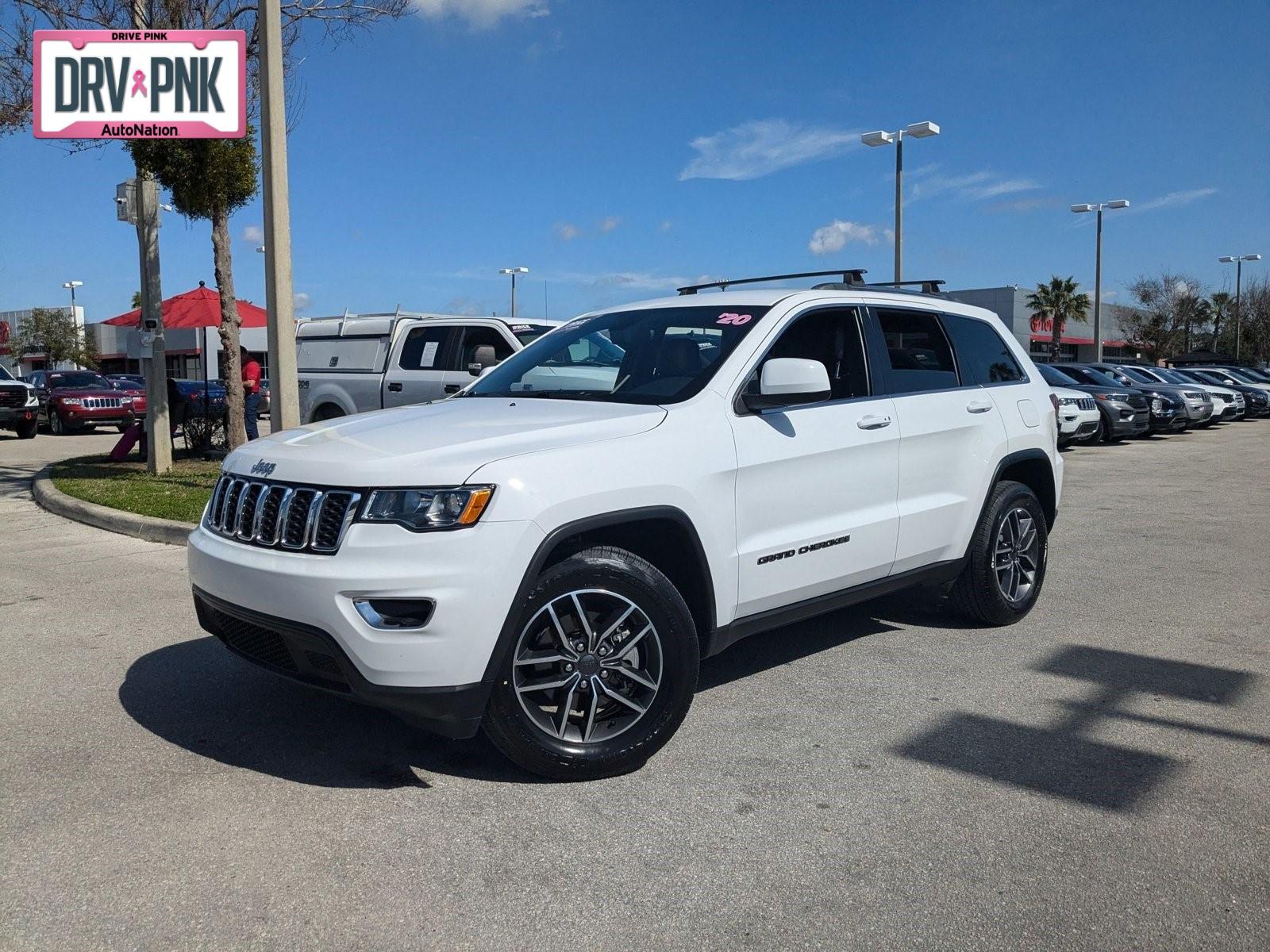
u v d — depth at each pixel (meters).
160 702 4.39
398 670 3.23
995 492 5.50
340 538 3.29
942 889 2.87
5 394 21.72
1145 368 26.02
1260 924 2.70
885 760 3.79
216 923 2.68
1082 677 4.77
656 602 3.61
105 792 3.48
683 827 3.25
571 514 3.44
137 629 5.59
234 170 11.97
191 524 8.42
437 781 3.60
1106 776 3.64
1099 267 34.78
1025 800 3.45
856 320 4.84
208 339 29.16
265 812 3.33
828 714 4.28
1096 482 13.31
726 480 3.95
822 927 2.68
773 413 4.23
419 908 2.76
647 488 3.64
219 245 12.61
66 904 2.77
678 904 2.79
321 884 2.88
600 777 3.61
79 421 23.02
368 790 3.51
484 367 6.48
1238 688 4.61
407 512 3.26
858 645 5.30
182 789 3.51
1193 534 8.91
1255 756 3.83
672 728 3.71
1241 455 17.69
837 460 4.43
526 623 3.40
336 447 3.62
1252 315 64.25
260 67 8.84
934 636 5.48
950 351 5.39
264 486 3.59
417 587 3.21
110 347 57.97
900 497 4.82
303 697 4.46
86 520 9.38
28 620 5.80
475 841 3.14
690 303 4.82
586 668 3.55
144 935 2.63
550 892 2.85
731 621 4.04
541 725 3.52
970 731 4.08
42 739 3.96
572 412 3.98
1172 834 3.20
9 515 10.01
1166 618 5.88
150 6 11.89
